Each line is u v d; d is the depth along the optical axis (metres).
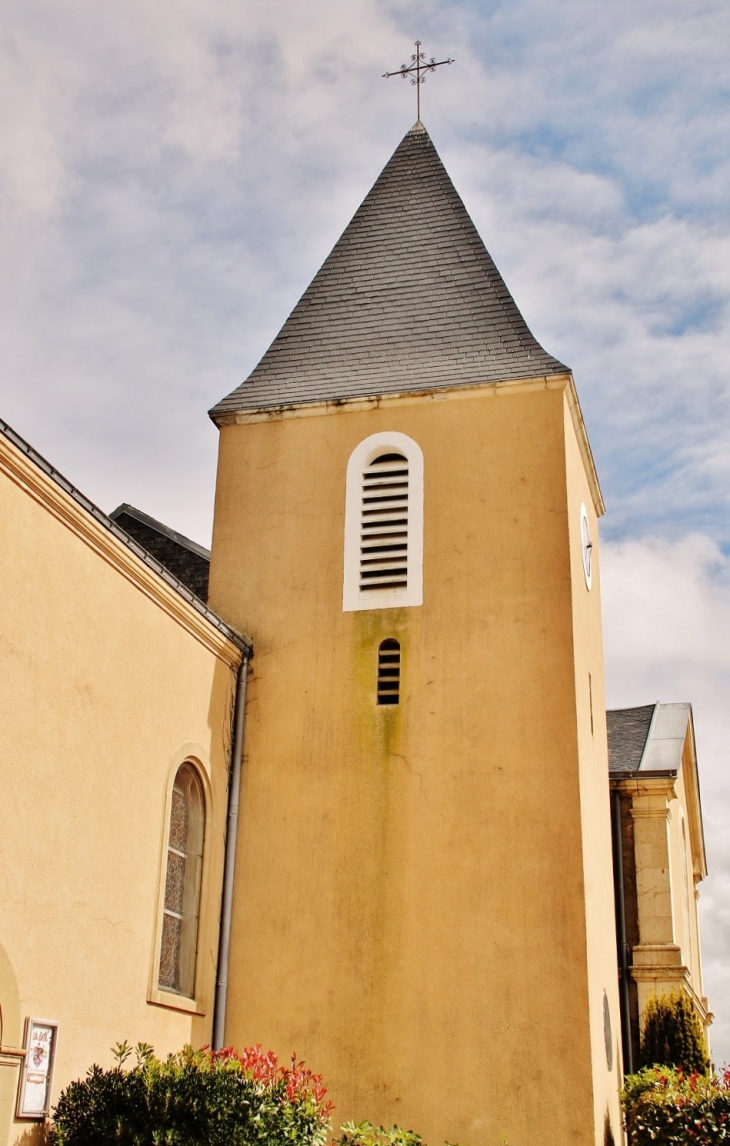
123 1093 10.09
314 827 14.41
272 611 15.55
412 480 15.70
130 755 12.30
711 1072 15.97
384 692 14.84
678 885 19.59
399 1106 13.06
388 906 13.89
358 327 17.31
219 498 16.31
